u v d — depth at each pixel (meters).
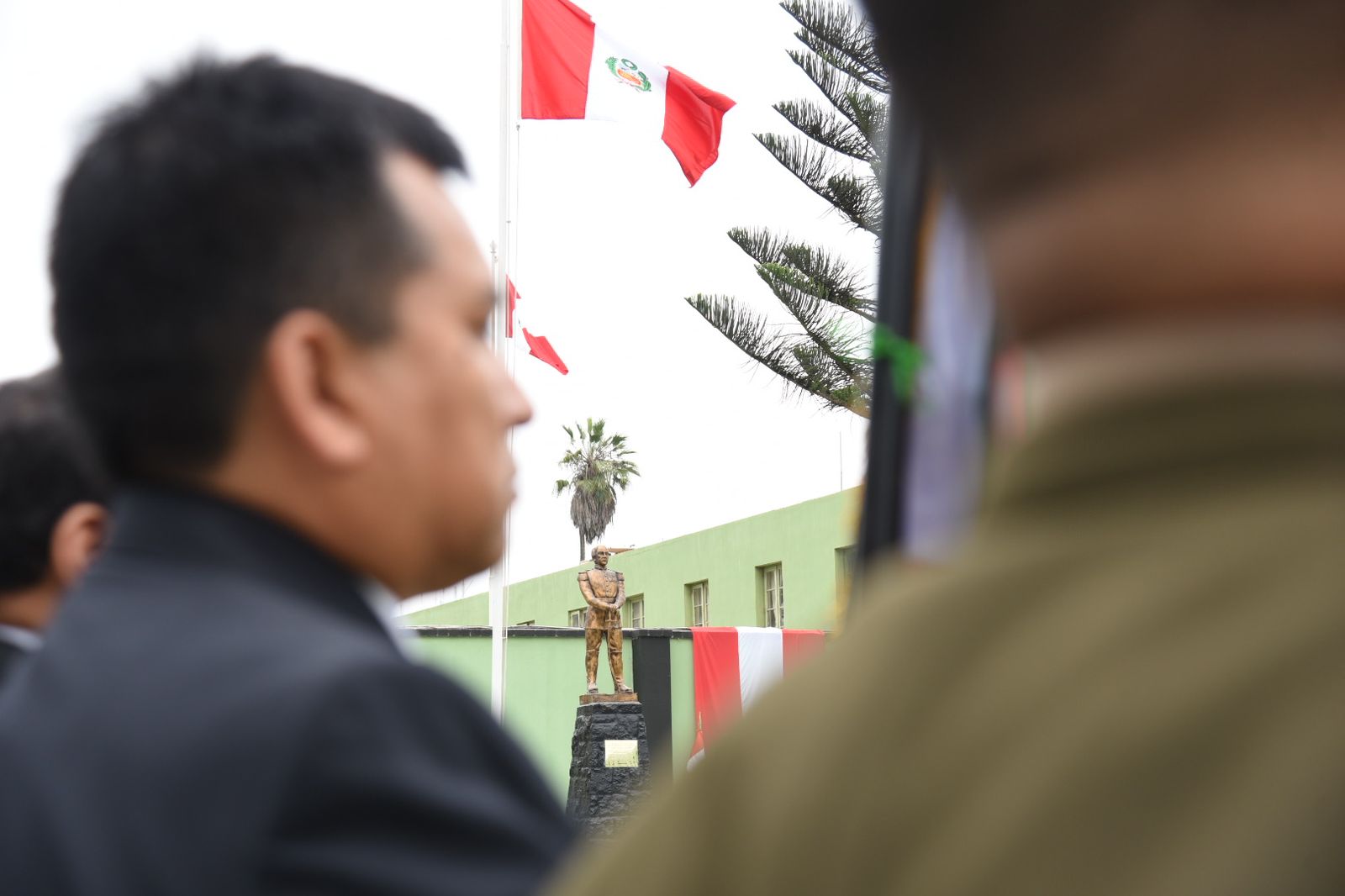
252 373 0.92
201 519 0.91
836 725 0.42
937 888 0.36
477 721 0.79
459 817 0.72
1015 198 0.43
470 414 0.98
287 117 0.94
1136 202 0.40
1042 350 0.44
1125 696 0.35
